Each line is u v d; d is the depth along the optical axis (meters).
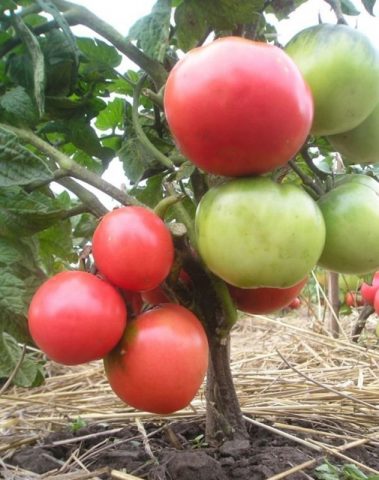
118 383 0.36
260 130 0.30
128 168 0.48
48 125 0.50
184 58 0.32
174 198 0.37
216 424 0.49
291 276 0.33
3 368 0.42
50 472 0.47
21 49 0.47
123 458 0.47
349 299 1.31
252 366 1.19
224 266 0.33
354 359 1.07
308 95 0.32
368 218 0.36
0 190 0.40
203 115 0.30
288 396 0.71
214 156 0.32
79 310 0.33
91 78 0.50
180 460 0.43
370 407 0.60
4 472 0.46
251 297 0.44
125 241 0.33
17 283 0.39
